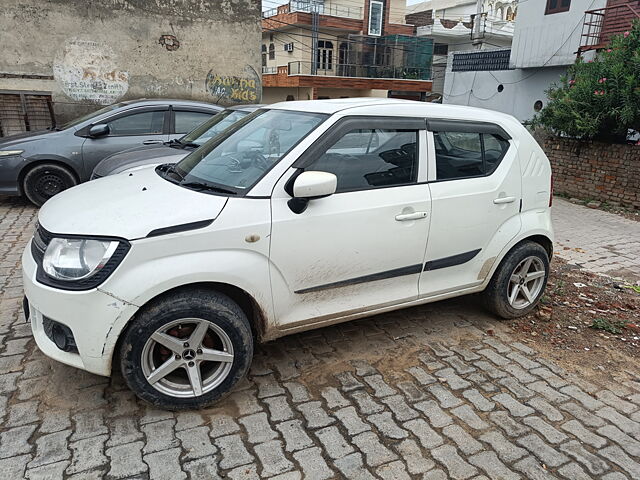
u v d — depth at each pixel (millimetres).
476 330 3992
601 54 10109
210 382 2848
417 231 3354
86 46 11086
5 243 5617
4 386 2977
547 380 3328
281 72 31219
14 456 2443
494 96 19562
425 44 31391
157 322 2600
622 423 2910
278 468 2455
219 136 3721
